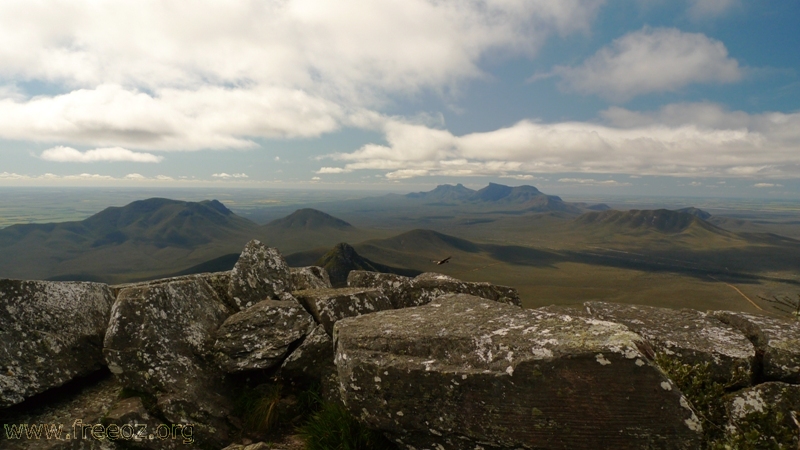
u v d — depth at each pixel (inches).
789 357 130.0
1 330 139.2
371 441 126.2
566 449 109.5
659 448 106.1
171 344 148.9
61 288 157.2
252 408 147.3
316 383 153.0
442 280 198.5
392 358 121.9
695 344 137.7
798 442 111.0
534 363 110.7
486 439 113.3
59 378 142.4
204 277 195.2
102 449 130.8
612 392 107.8
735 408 122.6
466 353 119.2
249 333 154.9
